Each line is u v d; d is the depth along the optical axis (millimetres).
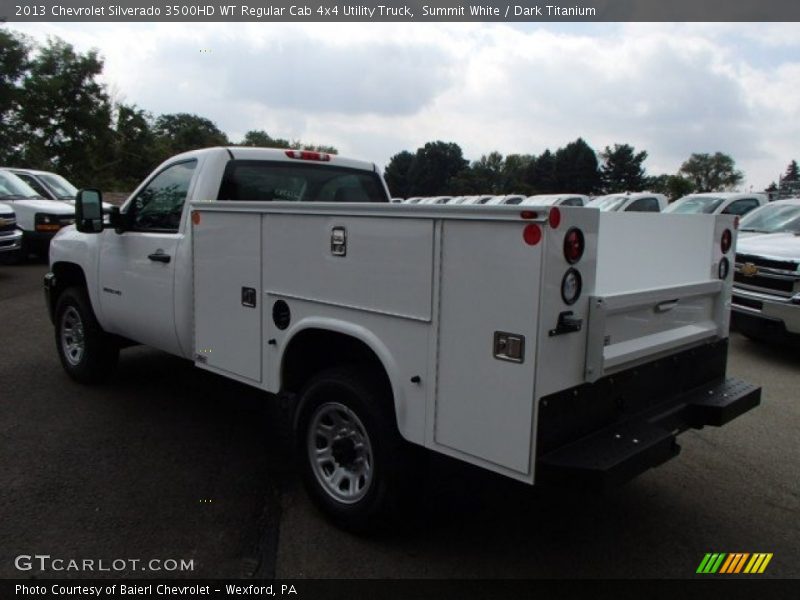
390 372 3002
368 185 5410
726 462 4375
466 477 4078
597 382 2832
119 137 38781
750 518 3615
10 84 31312
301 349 3613
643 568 3113
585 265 2619
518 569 3092
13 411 5078
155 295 4562
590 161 76688
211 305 4062
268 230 3574
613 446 2701
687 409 3350
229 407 5293
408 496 3150
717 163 94688
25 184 14617
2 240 11438
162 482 3922
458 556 3193
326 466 3521
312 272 3346
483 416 2664
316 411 3479
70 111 33812
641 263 3650
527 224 2451
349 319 3184
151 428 4789
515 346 2529
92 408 5184
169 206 4570
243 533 3363
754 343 7910
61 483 3865
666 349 3262
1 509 3537
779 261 6633
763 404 5578
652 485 4020
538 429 2527
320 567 3076
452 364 2748
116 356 5730
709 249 3645
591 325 2684
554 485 2535
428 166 92750
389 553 3207
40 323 8203
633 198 16891
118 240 4938
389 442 3098
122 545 3219
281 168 4734
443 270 2734
